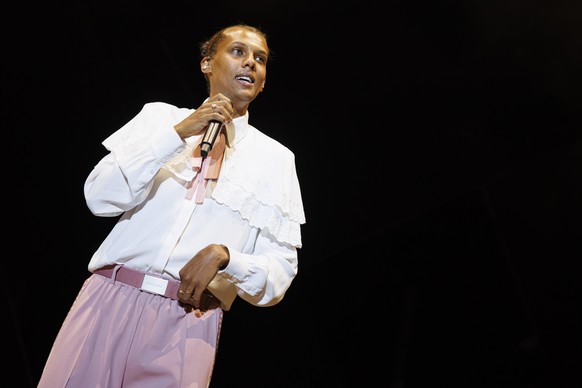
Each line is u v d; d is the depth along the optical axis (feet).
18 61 17.03
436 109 19.08
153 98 17.85
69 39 17.34
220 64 10.07
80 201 17.63
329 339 20.76
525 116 19.02
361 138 19.24
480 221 20.04
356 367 20.67
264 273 8.96
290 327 20.61
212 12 17.81
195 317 8.92
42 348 17.03
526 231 19.69
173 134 8.82
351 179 19.48
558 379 19.62
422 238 20.45
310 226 19.90
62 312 17.34
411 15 18.38
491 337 20.21
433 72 18.78
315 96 18.86
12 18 16.94
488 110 19.03
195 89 17.92
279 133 19.02
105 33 17.53
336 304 20.94
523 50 18.44
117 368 8.60
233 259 8.72
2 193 17.02
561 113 18.83
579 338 19.47
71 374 8.57
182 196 9.20
